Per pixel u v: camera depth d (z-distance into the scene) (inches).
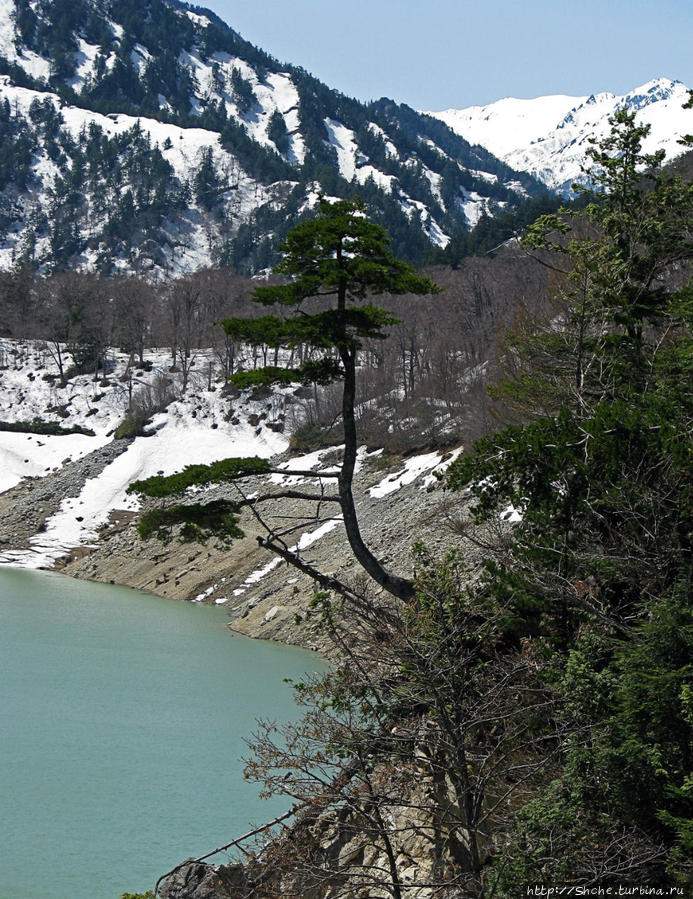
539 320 1238.3
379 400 3533.5
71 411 4569.4
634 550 778.8
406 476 2773.1
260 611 2151.8
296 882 713.6
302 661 1776.6
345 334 880.9
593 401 1011.9
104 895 834.8
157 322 5585.6
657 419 756.0
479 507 840.3
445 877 660.7
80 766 1174.3
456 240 6899.6
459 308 4097.0
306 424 3922.2
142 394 4446.4
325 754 675.4
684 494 748.6
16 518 3462.1
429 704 658.8
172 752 1238.3
